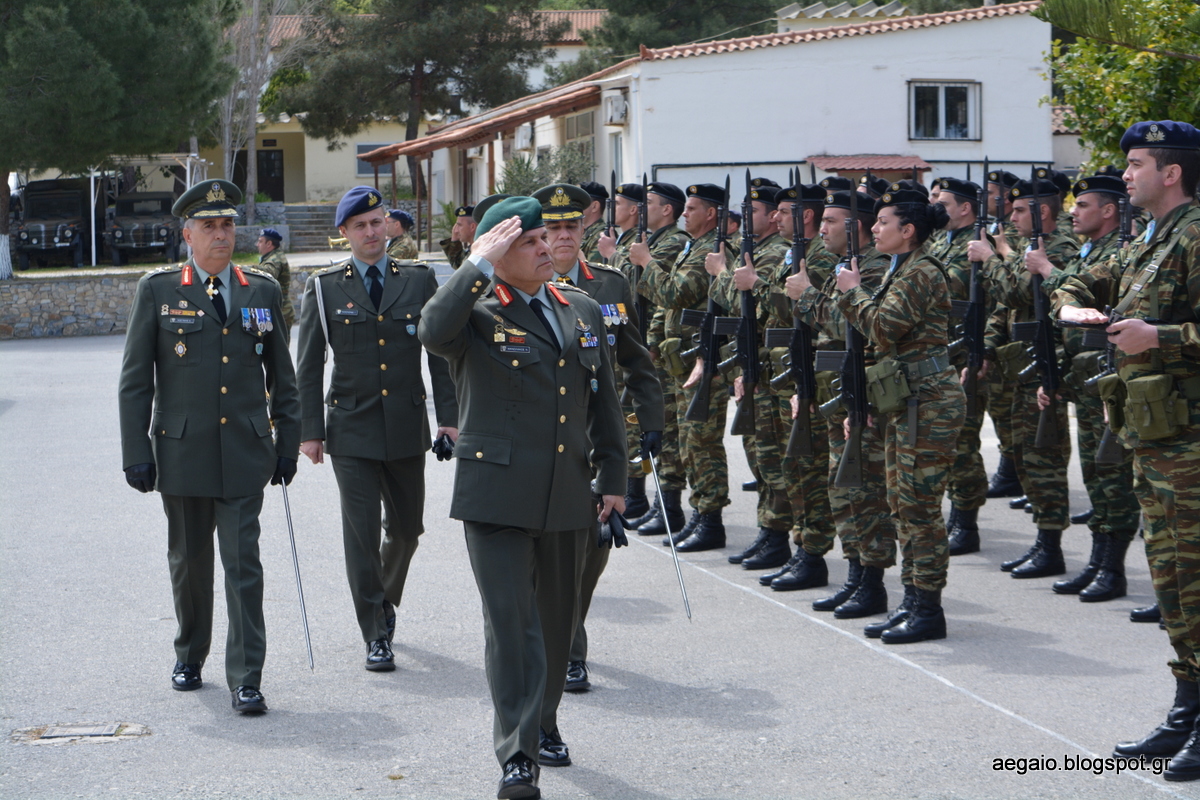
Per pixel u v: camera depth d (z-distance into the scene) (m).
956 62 22.33
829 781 4.03
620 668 5.27
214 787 4.05
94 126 22.48
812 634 5.73
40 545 7.55
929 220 5.42
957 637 5.62
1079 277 4.61
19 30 21.55
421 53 35.41
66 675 5.21
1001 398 7.93
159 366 5.05
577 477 4.12
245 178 43.81
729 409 13.36
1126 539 6.23
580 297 4.35
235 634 4.84
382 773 4.16
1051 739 4.36
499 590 3.96
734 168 21.58
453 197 37.72
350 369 5.52
